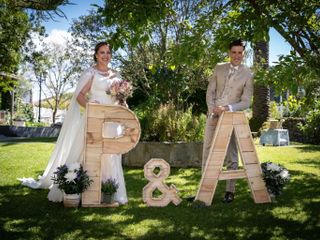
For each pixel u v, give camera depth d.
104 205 4.40
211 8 5.96
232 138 4.89
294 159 8.82
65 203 4.31
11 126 20.47
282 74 4.10
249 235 3.38
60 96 40.00
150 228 3.57
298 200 4.75
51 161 5.34
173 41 11.33
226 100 4.83
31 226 3.56
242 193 5.23
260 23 4.27
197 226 3.64
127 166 7.71
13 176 6.11
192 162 7.66
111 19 4.57
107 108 4.53
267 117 17.05
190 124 8.14
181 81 11.38
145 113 8.44
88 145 4.43
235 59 4.79
